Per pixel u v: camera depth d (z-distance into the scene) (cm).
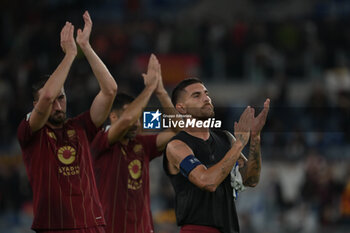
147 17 7656
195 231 1753
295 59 6525
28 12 7238
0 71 6519
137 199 2152
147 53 6594
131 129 2144
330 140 5059
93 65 1866
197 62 6531
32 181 1795
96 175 2141
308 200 4394
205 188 1678
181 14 8119
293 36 6700
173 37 6656
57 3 7462
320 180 4438
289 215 4341
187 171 1716
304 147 4881
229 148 1845
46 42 6638
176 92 1864
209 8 8131
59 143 1809
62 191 1777
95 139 2138
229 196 1784
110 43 6575
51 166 1783
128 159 2161
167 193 4325
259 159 1834
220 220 1753
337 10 7800
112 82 1870
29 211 4466
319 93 5453
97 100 1872
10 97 5928
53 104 1794
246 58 6569
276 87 5925
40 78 1864
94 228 1802
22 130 1775
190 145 1791
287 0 8138
